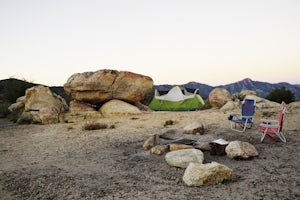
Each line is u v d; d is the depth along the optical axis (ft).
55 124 50.62
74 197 17.51
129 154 27.58
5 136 40.86
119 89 60.34
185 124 43.01
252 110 35.29
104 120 51.49
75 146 32.40
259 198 15.99
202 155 23.06
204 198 16.35
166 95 65.36
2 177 21.99
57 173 22.44
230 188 17.74
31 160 26.99
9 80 84.07
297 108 47.93
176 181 19.48
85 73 59.41
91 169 23.25
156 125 43.98
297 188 17.19
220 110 55.77
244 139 30.71
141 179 20.33
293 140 29.04
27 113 54.90
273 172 20.22
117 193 17.85
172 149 27.07
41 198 17.65
